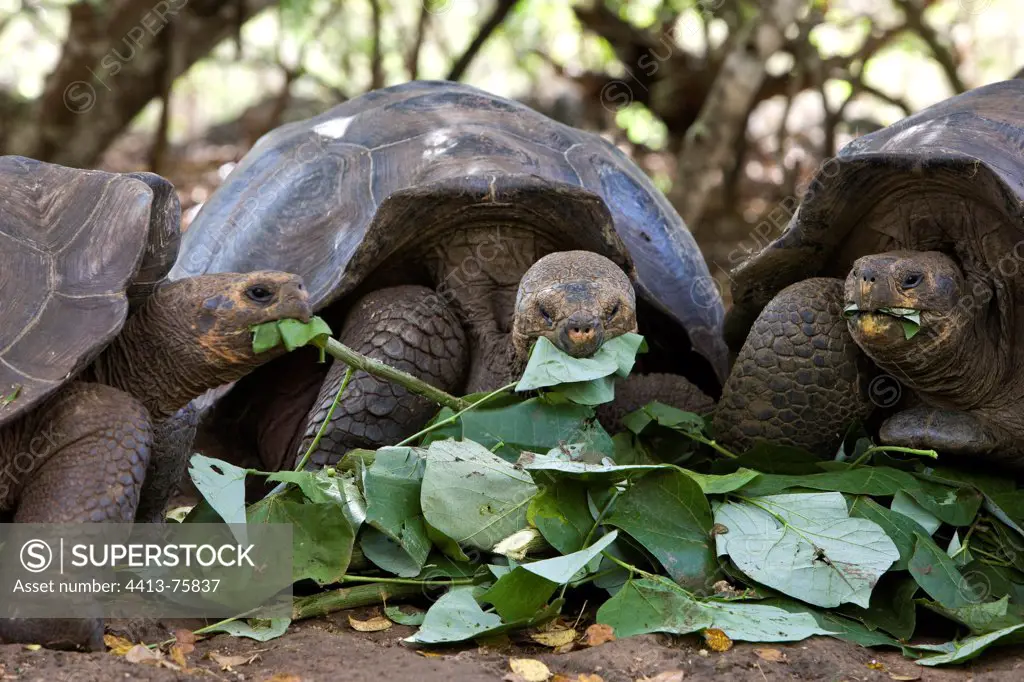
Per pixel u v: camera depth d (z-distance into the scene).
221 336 5.27
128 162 21.55
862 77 17.92
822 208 6.45
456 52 23.00
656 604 5.21
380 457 5.81
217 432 7.52
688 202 15.43
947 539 5.89
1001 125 6.39
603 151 8.43
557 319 6.02
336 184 7.59
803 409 6.67
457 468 5.70
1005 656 5.14
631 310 6.28
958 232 6.25
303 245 7.36
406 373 6.18
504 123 8.04
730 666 4.81
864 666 4.92
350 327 6.95
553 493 5.59
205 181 20.23
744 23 17.05
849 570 5.35
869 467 6.12
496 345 6.86
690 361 7.89
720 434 6.94
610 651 4.88
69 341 4.86
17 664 4.42
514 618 5.11
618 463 6.53
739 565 5.39
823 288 6.82
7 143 16.58
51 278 5.03
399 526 5.57
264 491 7.48
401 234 6.79
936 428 6.29
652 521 5.59
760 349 6.77
